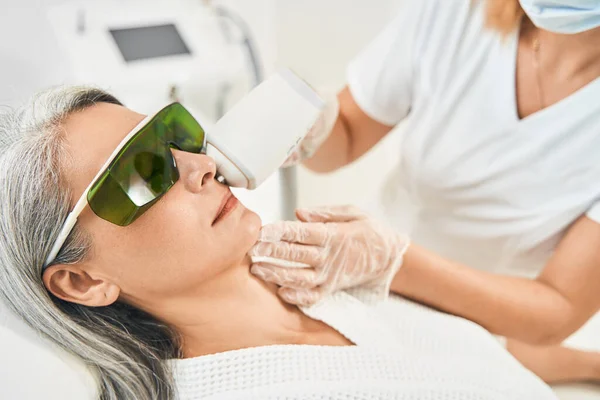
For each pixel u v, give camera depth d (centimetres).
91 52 148
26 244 76
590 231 97
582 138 97
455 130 108
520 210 106
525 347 121
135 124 79
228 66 157
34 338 82
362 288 98
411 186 121
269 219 129
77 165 76
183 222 78
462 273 100
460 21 104
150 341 88
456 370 89
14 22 141
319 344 90
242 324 88
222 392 84
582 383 125
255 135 83
